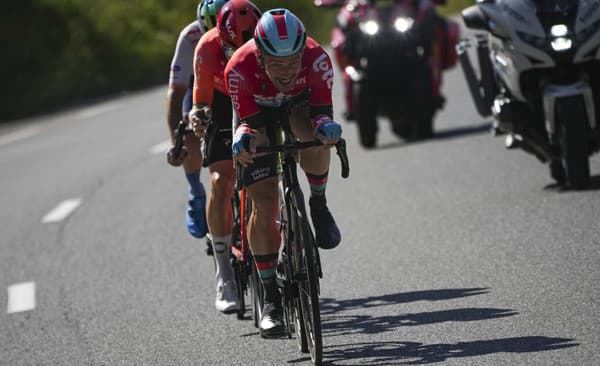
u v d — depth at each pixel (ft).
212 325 70.85
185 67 69.67
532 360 53.98
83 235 107.45
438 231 85.20
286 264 59.72
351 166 121.29
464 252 77.77
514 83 86.28
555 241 75.97
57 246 104.53
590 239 74.84
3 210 128.67
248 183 59.98
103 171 143.84
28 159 165.78
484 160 112.27
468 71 92.27
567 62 84.43
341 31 136.98
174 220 107.86
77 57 261.24
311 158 60.08
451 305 65.98
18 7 277.85
